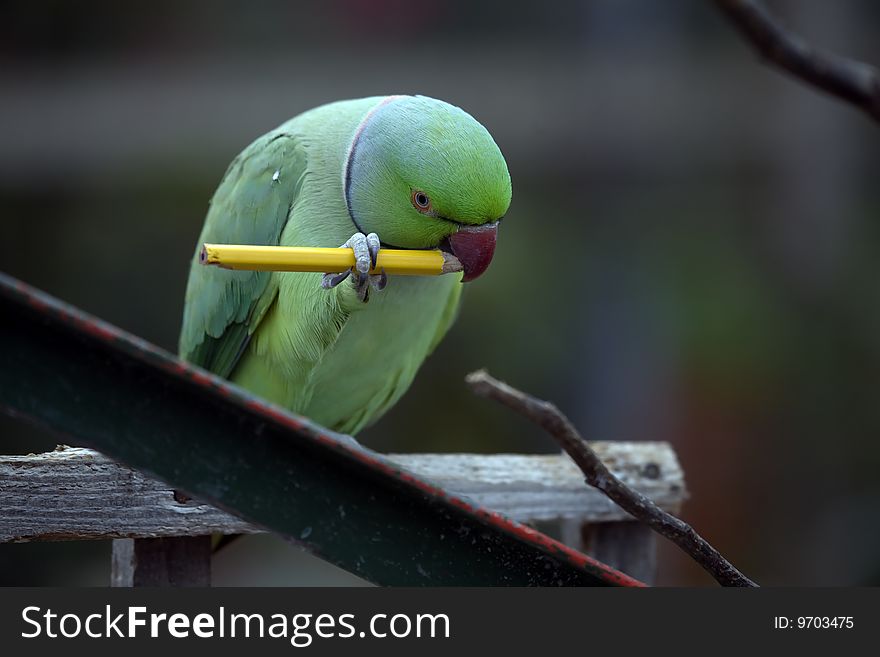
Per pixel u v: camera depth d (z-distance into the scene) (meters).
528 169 12.28
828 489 11.89
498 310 11.97
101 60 13.27
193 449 2.70
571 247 12.24
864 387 11.98
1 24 13.20
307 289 5.26
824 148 12.18
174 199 12.00
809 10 12.22
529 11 13.62
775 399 12.04
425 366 12.09
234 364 5.89
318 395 5.70
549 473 4.84
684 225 12.38
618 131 12.34
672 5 13.16
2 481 3.98
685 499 4.92
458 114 4.74
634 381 12.14
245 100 12.34
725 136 12.30
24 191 11.96
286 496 2.78
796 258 12.28
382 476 2.81
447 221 4.67
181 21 13.70
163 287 11.90
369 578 2.85
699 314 12.14
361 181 4.90
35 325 2.58
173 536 4.24
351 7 14.05
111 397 2.64
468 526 2.93
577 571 3.03
